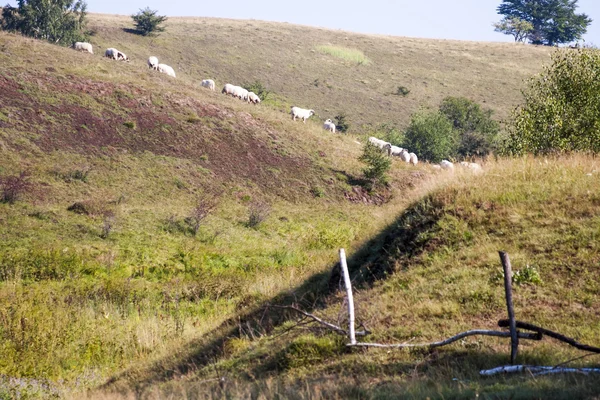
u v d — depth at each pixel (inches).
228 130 2743.6
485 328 592.7
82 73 2763.3
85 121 2437.3
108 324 1024.9
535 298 637.9
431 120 3914.9
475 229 802.2
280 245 1939.0
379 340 608.1
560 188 849.5
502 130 4404.5
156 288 1339.8
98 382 790.5
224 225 2044.8
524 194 853.8
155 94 2802.7
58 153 2213.3
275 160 2664.9
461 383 471.5
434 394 448.5
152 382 703.7
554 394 416.5
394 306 671.8
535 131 1362.0
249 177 2492.6
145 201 2092.8
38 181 1996.8
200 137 2620.6
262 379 587.5
